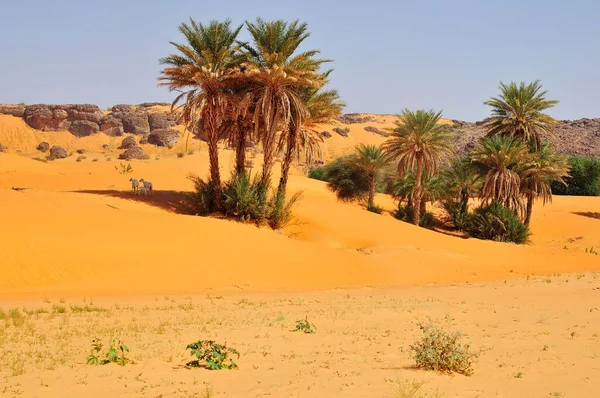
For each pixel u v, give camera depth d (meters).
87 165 70.00
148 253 28.05
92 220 30.38
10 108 136.38
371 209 62.03
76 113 133.88
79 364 10.45
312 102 40.38
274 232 38.97
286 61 37.81
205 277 27.41
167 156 116.00
